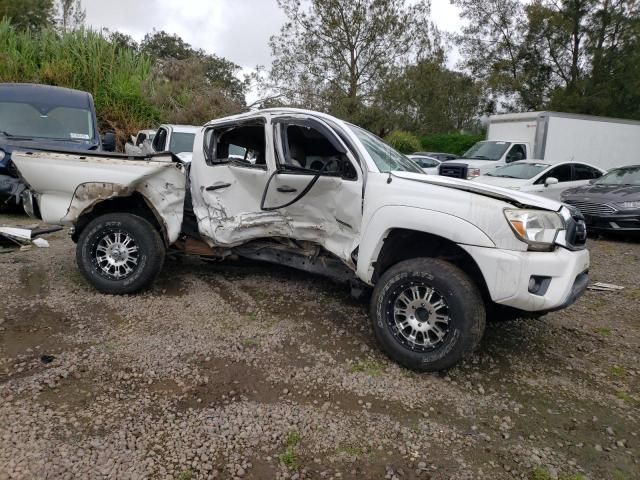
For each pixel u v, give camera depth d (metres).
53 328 4.23
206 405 3.24
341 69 25.73
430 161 19.47
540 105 32.25
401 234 4.02
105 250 5.04
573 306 5.69
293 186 4.57
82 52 17.06
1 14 26.80
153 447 2.80
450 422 3.22
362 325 4.61
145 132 13.52
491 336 4.64
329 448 2.89
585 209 9.91
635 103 29.58
